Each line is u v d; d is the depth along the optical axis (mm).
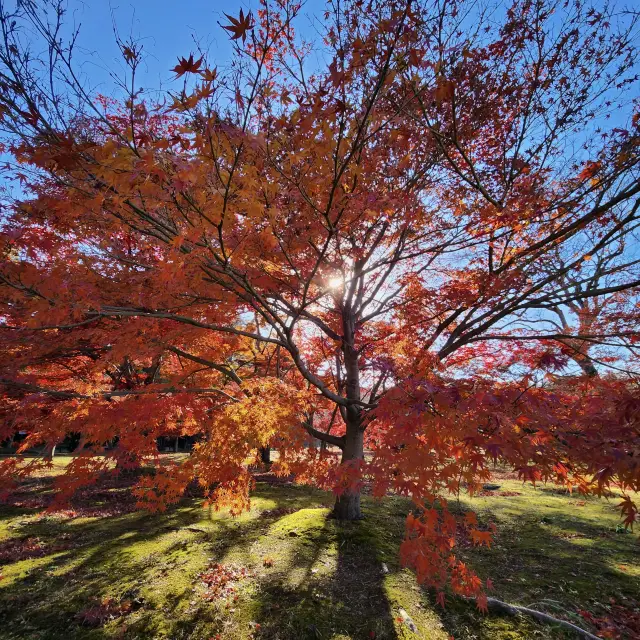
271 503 8789
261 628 3910
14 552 5988
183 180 2230
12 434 4246
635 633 3834
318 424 10266
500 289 4391
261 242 3521
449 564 3020
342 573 4988
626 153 3830
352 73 2805
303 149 2820
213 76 2059
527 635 3752
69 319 3539
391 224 4902
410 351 5289
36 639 3816
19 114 2344
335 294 5844
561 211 4320
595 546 6230
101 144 2666
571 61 4324
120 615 4168
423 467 2457
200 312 4551
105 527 7176
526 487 11148
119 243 4148
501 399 2330
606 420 2199
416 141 4062
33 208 3553
